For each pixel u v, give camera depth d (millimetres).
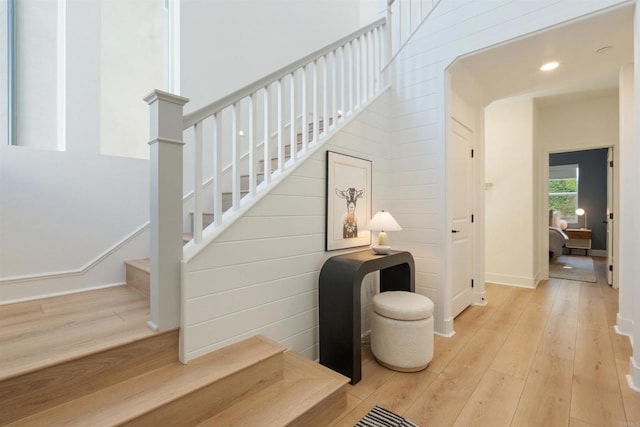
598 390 1873
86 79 2305
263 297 1928
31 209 2041
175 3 2752
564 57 2613
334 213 2420
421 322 2109
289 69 2115
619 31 2215
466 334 2744
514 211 4426
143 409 1183
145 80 2770
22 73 2141
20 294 1985
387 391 1887
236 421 1354
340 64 2641
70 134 2221
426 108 2893
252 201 1878
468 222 3486
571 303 3580
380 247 2439
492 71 2891
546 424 1590
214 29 2939
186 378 1394
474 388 1912
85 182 2260
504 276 4500
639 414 1653
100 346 1328
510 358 2287
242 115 3076
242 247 1815
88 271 2256
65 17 2232
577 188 7449
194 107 2770
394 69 3123
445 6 2762
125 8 2676
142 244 2518
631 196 2643
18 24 2129
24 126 2145
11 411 1104
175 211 1533
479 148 3633
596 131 4363
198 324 1604
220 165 1736
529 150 4328
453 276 3123
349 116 2635
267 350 1672
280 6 3561
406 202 3020
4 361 1195
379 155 2977
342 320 2016
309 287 2230
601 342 2525
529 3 2309
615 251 4211
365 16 4836
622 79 2734
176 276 1535
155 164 1496
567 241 7145
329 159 2367
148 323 1559
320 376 1721
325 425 1548
